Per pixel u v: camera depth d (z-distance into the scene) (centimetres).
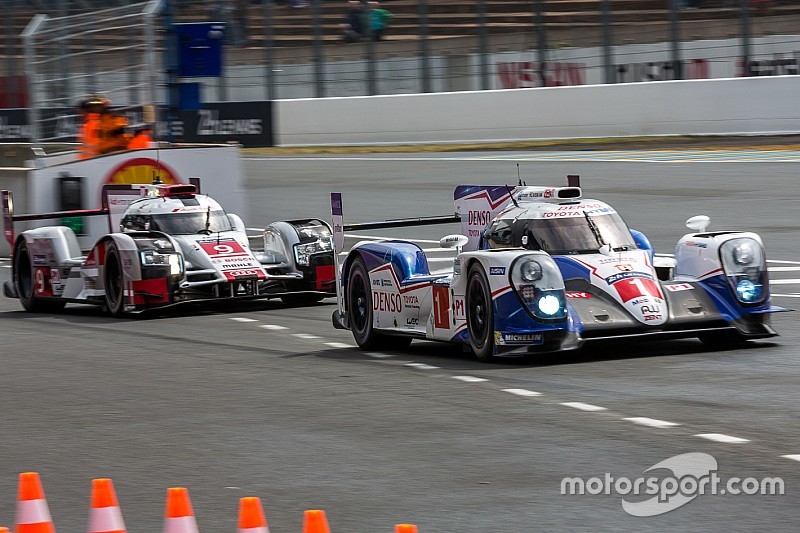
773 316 3956
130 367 3503
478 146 11631
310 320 4447
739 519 1811
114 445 2494
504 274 3122
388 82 12662
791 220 6644
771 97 10788
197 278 4666
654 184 8469
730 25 11744
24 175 6675
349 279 3809
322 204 8356
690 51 11762
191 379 3250
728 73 11581
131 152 6688
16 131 12006
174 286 4584
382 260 3638
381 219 7494
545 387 2869
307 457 2308
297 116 12475
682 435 2331
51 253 5028
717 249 3300
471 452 2281
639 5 12094
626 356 3266
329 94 12738
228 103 12625
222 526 1881
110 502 1585
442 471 2158
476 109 11856
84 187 6594
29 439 2594
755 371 2973
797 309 4109
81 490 2145
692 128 11088
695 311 3212
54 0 11394
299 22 12938
